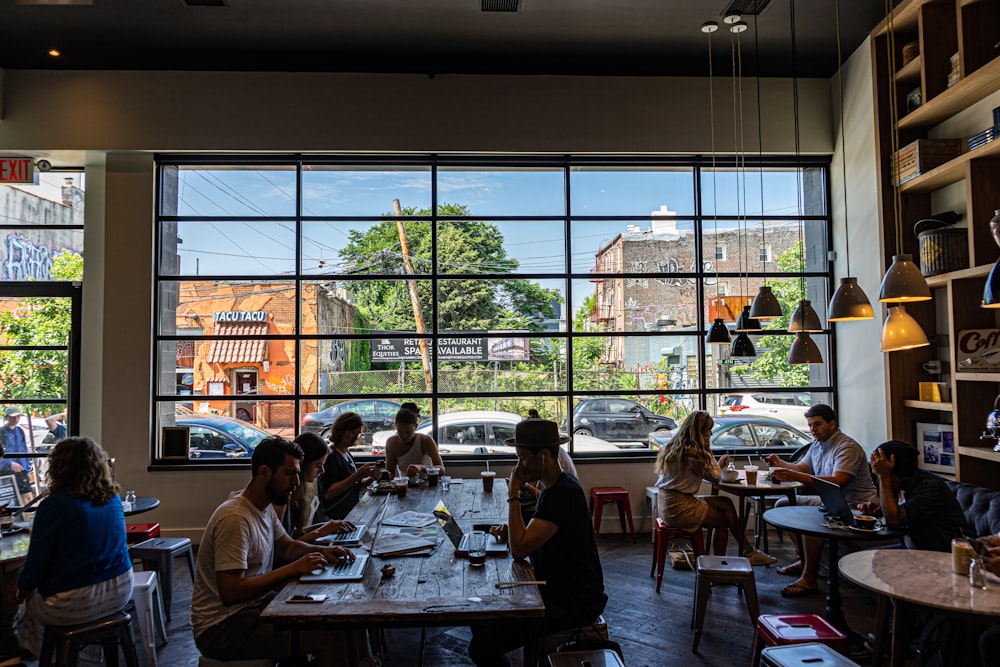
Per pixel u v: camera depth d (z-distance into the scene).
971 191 4.16
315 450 3.30
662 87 6.02
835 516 3.41
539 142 5.94
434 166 6.08
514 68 5.99
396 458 4.80
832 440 4.37
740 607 3.96
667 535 4.30
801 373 6.18
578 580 2.40
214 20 5.23
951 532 3.14
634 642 3.47
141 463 5.68
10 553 3.00
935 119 4.86
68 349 5.96
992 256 4.11
